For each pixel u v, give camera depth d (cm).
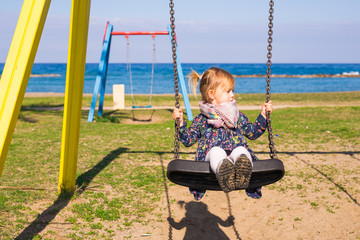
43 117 1402
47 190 527
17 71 309
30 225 410
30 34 310
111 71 9712
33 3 311
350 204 489
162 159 750
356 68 12388
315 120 1303
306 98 2452
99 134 1044
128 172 649
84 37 457
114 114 1600
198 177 279
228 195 548
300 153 784
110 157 751
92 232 407
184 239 412
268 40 304
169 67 12712
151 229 430
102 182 586
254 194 303
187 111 1384
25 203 473
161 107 1950
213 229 440
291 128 1123
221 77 294
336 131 1050
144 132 1093
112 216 453
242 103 2136
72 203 487
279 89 4272
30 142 890
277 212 477
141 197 528
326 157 743
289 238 410
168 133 1076
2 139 307
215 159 247
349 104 2039
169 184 588
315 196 523
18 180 569
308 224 440
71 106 475
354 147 828
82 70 470
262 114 306
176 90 307
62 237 391
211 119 297
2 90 309
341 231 419
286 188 561
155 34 1382
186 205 507
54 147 839
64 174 504
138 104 2134
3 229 390
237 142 290
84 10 448
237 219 467
